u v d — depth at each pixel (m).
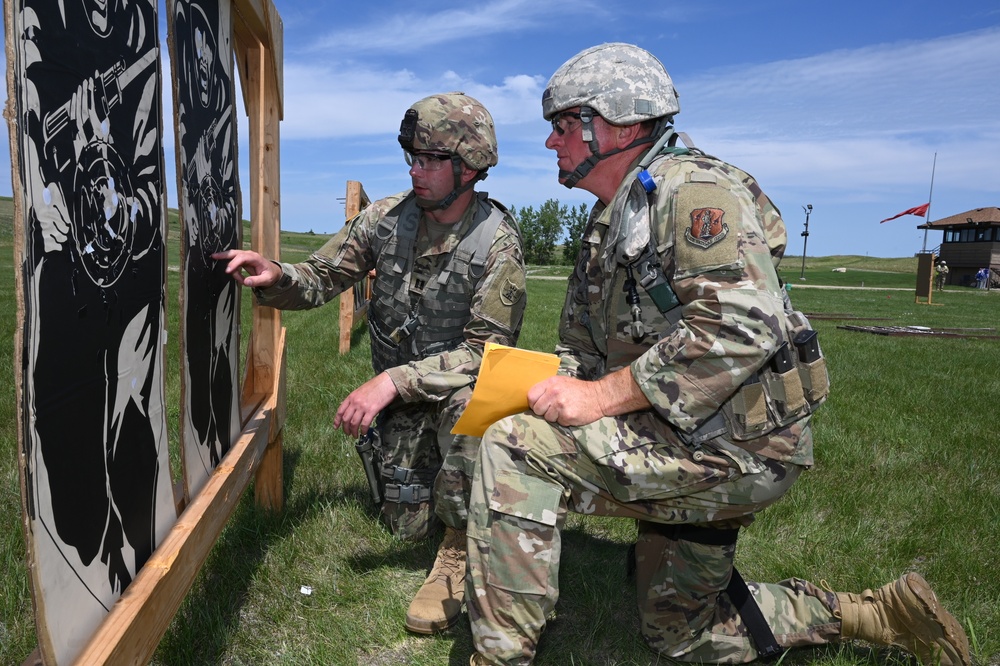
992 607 2.46
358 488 3.33
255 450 2.51
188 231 1.81
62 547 1.21
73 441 1.25
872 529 3.11
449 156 2.46
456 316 2.70
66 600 1.22
